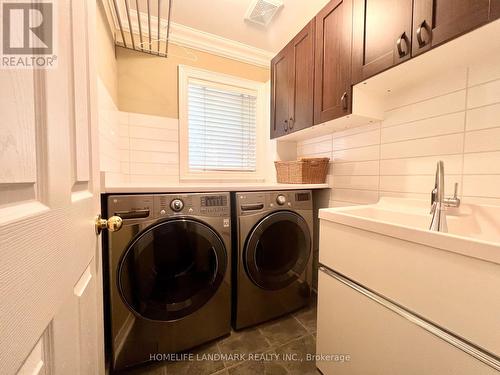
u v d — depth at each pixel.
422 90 1.15
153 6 1.54
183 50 1.90
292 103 1.69
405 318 0.72
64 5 0.44
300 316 1.60
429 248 0.65
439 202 0.92
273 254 1.56
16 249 0.28
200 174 2.01
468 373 0.58
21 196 0.30
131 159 1.75
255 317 1.46
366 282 0.86
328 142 1.75
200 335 1.28
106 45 1.35
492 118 0.92
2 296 0.25
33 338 0.31
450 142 1.04
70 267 0.45
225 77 2.06
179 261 1.24
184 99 1.91
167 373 1.13
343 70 1.24
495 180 0.91
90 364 0.60
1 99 0.26
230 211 1.37
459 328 0.59
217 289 1.31
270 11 1.60
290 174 1.78
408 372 0.71
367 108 1.26
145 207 1.11
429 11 0.85
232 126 2.16
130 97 1.74
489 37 0.78
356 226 0.89
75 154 0.50
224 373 1.13
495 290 0.53
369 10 1.09
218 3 1.53
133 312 1.10
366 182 1.45
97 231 0.68
